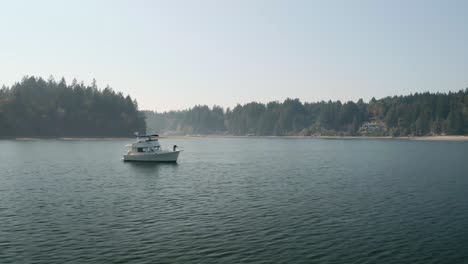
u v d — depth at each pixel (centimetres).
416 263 2395
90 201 4212
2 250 2598
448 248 2655
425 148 16600
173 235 2938
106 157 10200
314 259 2450
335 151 14600
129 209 3819
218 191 4912
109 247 2664
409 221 3350
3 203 4053
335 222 3316
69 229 3088
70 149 13588
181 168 7794
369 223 3284
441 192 4797
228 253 2552
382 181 5834
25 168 7394
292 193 4753
